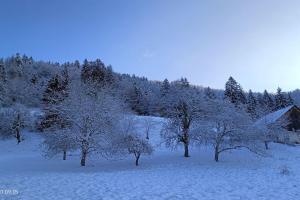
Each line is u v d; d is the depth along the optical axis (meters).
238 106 33.94
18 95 79.25
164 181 18.03
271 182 17.22
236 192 14.42
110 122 31.92
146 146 29.86
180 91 35.75
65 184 16.77
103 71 82.38
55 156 35.69
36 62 132.25
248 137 29.77
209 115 31.75
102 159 33.25
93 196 13.52
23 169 26.73
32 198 13.09
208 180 18.41
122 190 14.93
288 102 91.25
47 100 51.66
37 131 54.91
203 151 36.34
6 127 52.38
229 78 88.75
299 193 14.09
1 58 121.31
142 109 89.62
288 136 47.53
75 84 45.44
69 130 29.91
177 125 33.81
